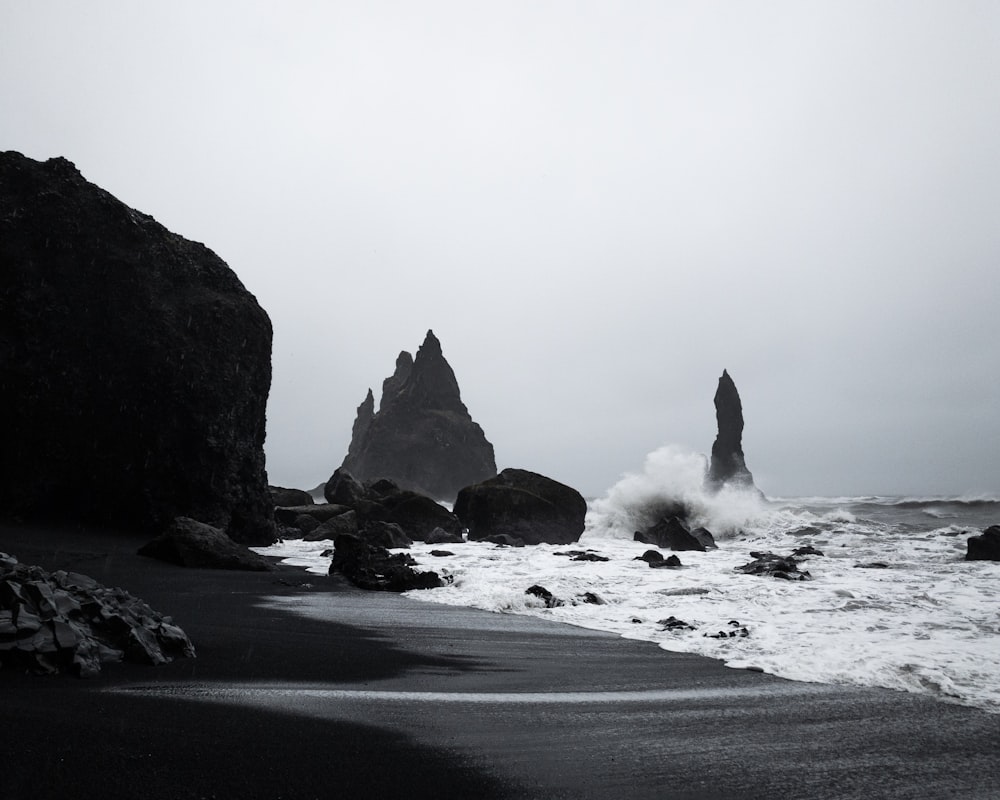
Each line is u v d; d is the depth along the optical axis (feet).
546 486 97.76
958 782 14.40
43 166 80.48
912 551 70.38
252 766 14.01
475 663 25.75
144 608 26.16
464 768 14.62
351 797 12.80
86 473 74.38
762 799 13.43
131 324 78.18
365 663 25.16
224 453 80.84
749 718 18.83
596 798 13.30
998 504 179.63
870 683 22.62
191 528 56.24
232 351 84.84
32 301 73.31
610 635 31.55
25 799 11.78
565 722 18.22
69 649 20.47
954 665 24.38
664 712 19.34
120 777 12.98
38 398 71.82
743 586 46.16
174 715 16.98
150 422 77.25
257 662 24.27
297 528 100.73
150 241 84.79
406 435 334.85
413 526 95.86
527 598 40.42
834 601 39.14
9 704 16.76
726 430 230.48
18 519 69.82
